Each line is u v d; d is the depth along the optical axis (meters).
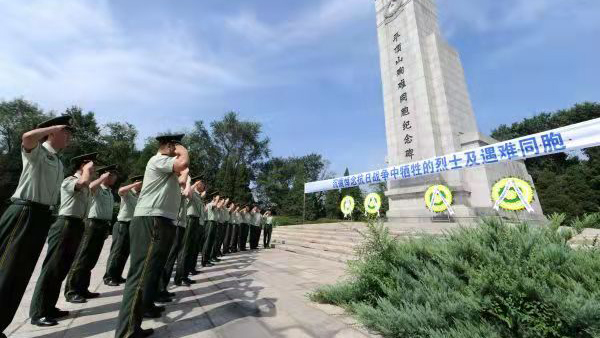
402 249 3.48
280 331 2.88
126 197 5.52
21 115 36.44
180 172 2.98
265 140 49.53
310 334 2.79
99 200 4.62
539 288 2.16
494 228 2.93
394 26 20.06
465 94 18.66
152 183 3.01
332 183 17.64
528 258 2.49
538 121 42.34
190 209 6.07
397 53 19.50
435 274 2.93
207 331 2.94
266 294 4.39
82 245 4.31
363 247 3.73
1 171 27.41
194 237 6.30
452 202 14.41
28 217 2.71
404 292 2.98
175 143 3.21
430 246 3.26
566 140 9.12
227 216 10.38
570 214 28.53
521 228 2.83
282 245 12.84
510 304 2.26
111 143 38.72
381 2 21.30
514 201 10.23
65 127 3.06
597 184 30.00
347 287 3.75
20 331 2.98
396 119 18.77
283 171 52.91
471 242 2.81
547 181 33.06
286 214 44.31
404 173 14.17
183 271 5.32
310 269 6.72
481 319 2.39
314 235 12.59
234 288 4.86
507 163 16.44
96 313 3.61
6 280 2.56
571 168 34.31
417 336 2.50
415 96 17.91
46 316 3.26
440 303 2.57
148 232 2.86
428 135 16.88
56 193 3.01
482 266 2.63
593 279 2.16
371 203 15.30
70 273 4.15
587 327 1.96
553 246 2.46
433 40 18.38
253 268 7.00
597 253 2.41
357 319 3.04
